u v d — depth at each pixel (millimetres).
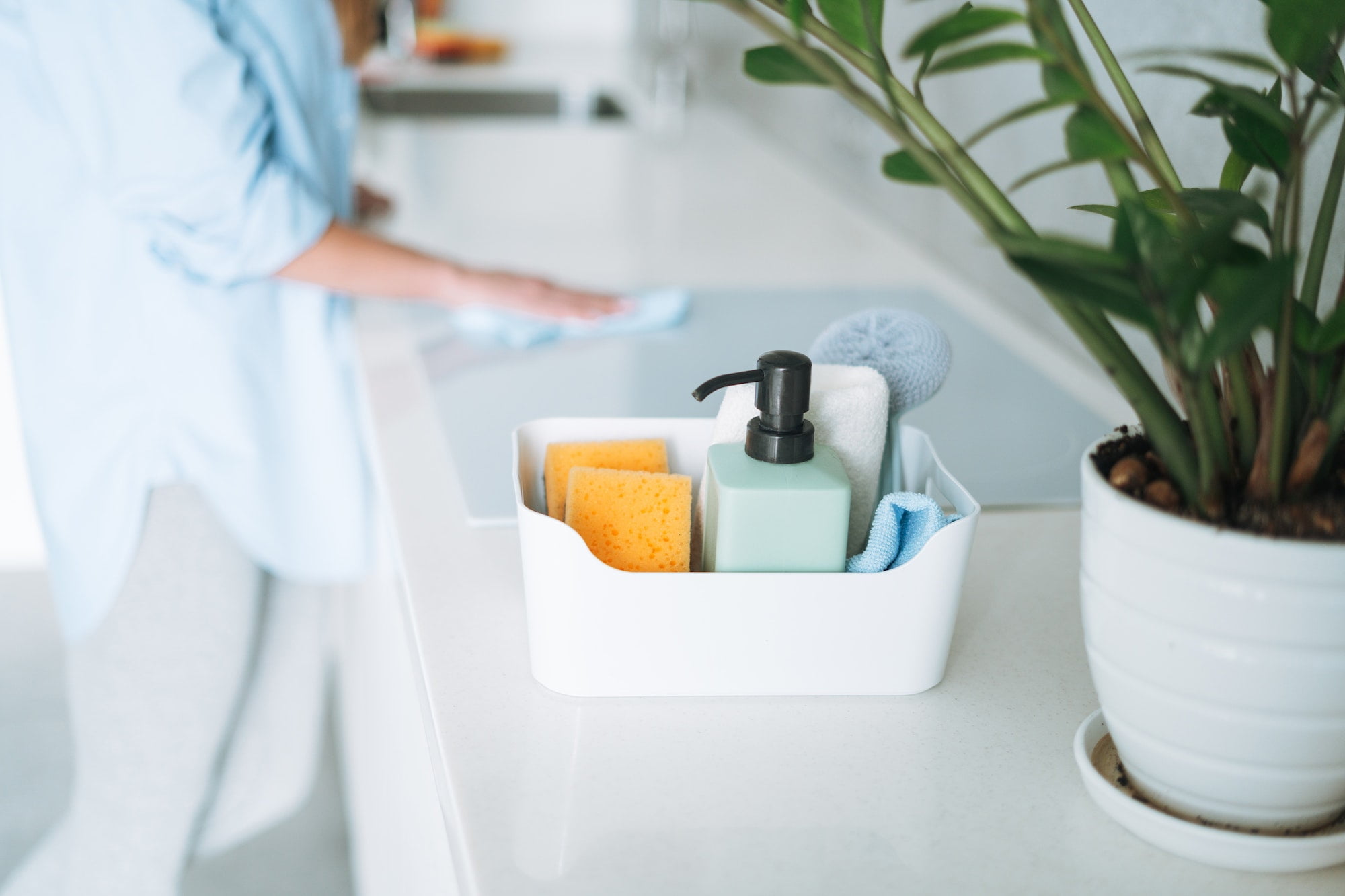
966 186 462
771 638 587
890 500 587
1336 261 751
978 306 1276
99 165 1024
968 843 515
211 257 1086
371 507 1291
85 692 1241
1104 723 570
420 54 2689
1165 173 516
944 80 1354
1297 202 411
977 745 580
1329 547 423
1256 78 804
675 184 1790
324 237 1119
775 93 2090
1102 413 998
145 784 1259
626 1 3137
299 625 1438
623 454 657
